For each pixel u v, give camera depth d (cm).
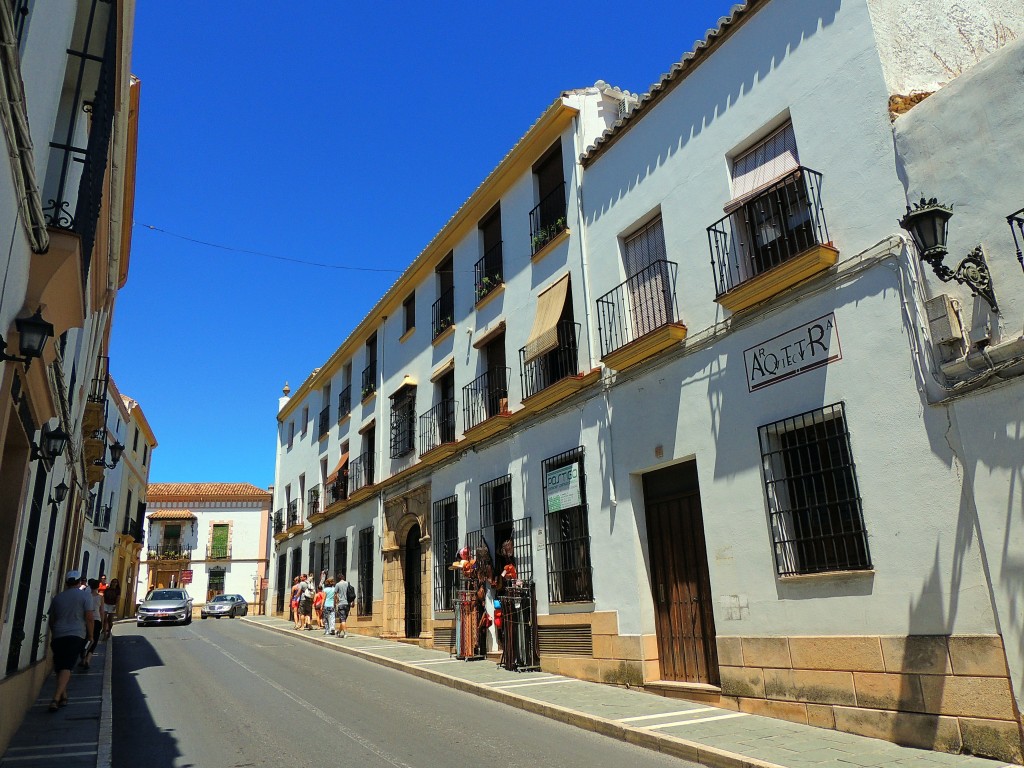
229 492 4672
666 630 998
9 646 734
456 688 1094
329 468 2497
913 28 816
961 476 652
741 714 810
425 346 1822
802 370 813
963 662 629
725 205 946
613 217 1177
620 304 1134
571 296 1274
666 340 991
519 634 1220
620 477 1080
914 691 661
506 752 684
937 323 680
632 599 1030
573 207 1281
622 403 1095
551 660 1182
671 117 1074
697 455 941
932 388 684
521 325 1403
